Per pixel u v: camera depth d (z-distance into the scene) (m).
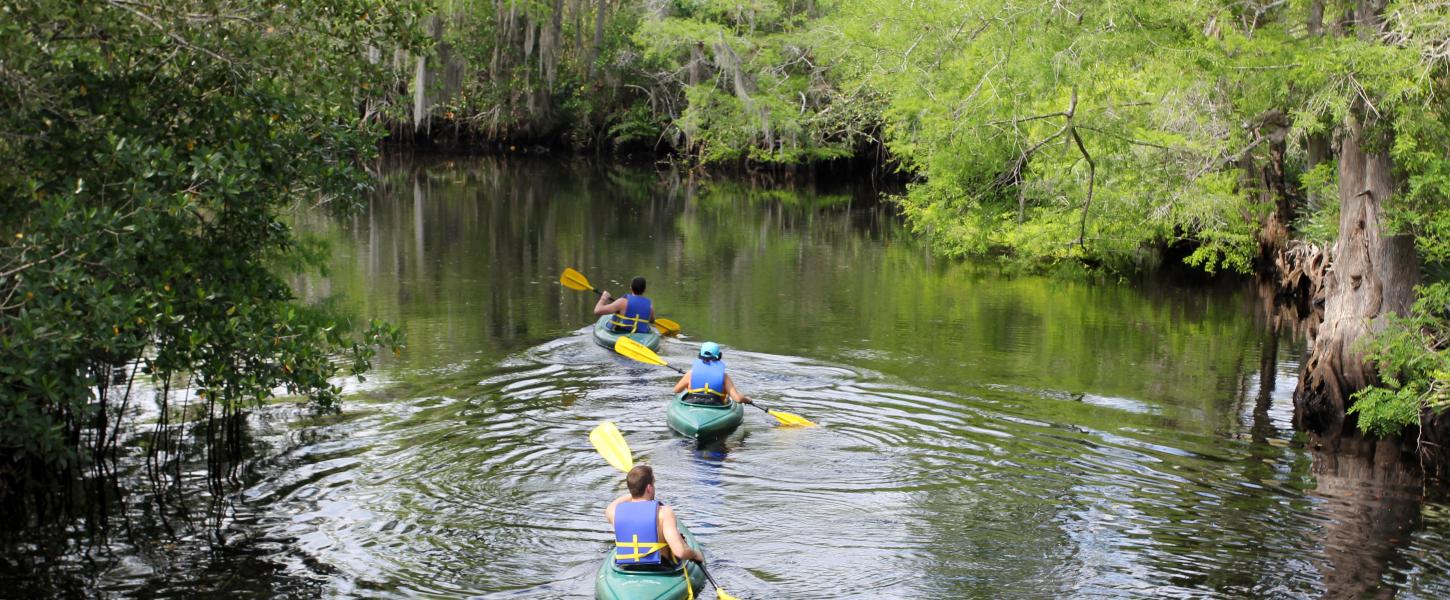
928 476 11.04
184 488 10.33
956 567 8.77
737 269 26.06
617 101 57.00
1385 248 13.28
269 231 11.02
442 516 9.68
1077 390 15.05
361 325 18.08
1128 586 8.52
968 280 25.20
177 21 9.70
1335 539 9.66
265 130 10.21
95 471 10.77
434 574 8.50
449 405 13.27
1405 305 13.27
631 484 8.32
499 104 53.84
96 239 8.22
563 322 18.78
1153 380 15.85
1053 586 8.46
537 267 25.20
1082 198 22.52
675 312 20.31
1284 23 14.32
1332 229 17.81
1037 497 10.52
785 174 51.09
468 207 37.03
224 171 9.08
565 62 54.41
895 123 29.14
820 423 12.90
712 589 8.23
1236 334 19.56
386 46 11.30
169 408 12.95
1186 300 23.14
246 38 9.88
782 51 47.41
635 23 52.12
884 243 31.55
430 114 50.22
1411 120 11.74
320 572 8.52
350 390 13.96
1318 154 17.19
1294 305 22.69
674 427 12.27
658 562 8.18
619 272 25.08
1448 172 11.80
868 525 9.63
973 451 11.96
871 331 18.94
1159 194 21.36
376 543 9.09
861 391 14.55
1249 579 8.72
